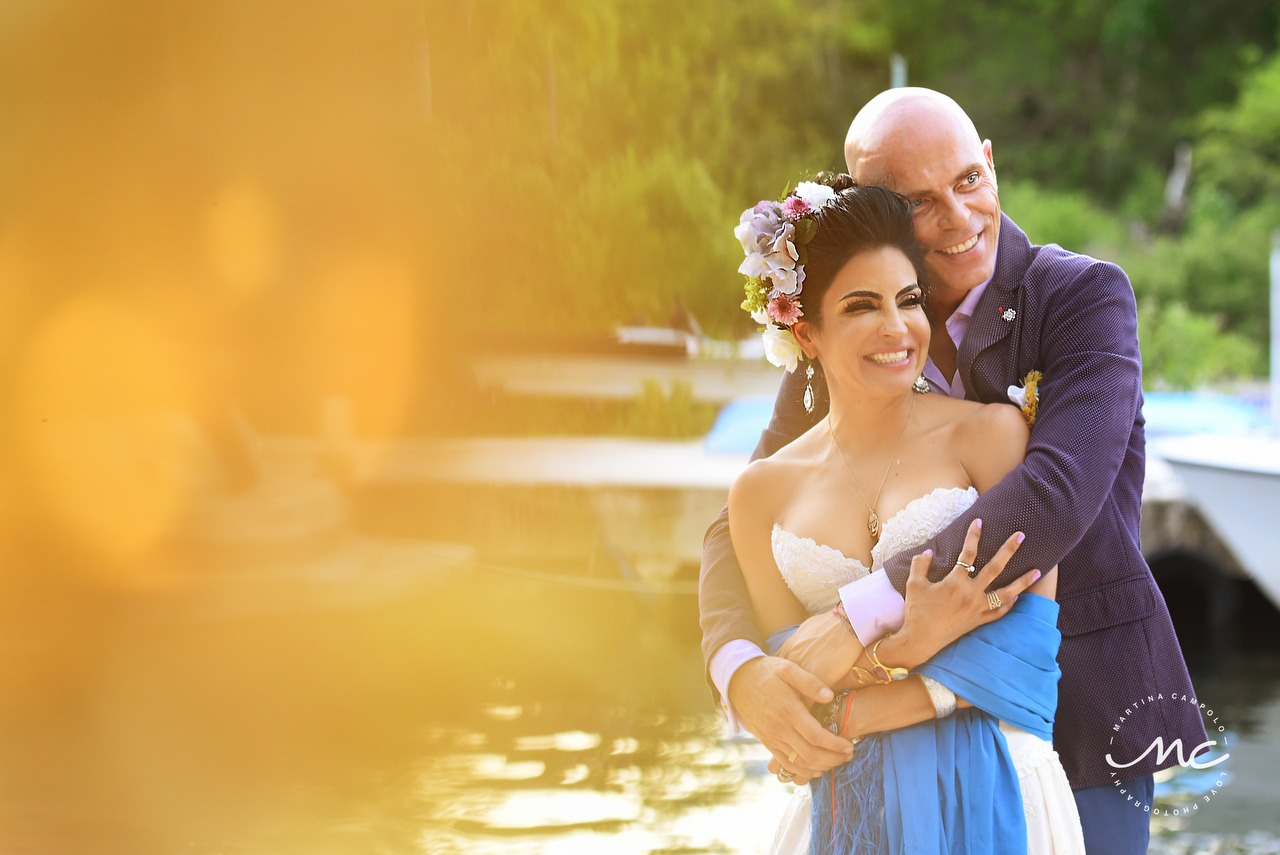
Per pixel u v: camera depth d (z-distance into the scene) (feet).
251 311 27.50
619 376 33.83
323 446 26.53
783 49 51.16
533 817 13.03
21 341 26.07
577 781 14.26
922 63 92.07
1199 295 71.26
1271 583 22.74
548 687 17.97
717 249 37.06
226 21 26.48
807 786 6.52
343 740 15.40
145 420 25.08
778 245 6.40
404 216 29.01
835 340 6.35
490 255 31.91
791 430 7.72
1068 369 6.50
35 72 26.27
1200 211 79.05
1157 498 24.08
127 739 15.12
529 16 33.06
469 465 26.76
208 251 26.96
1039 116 93.09
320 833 12.48
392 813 12.86
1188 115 90.79
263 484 23.85
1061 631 6.84
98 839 12.01
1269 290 70.44
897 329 6.22
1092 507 6.02
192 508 22.12
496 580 22.40
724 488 24.39
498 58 31.27
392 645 19.62
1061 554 6.01
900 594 6.07
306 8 26.43
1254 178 81.41
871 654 6.08
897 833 6.07
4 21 26.20
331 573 21.27
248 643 18.95
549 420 32.42
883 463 6.47
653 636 20.97
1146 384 48.03
